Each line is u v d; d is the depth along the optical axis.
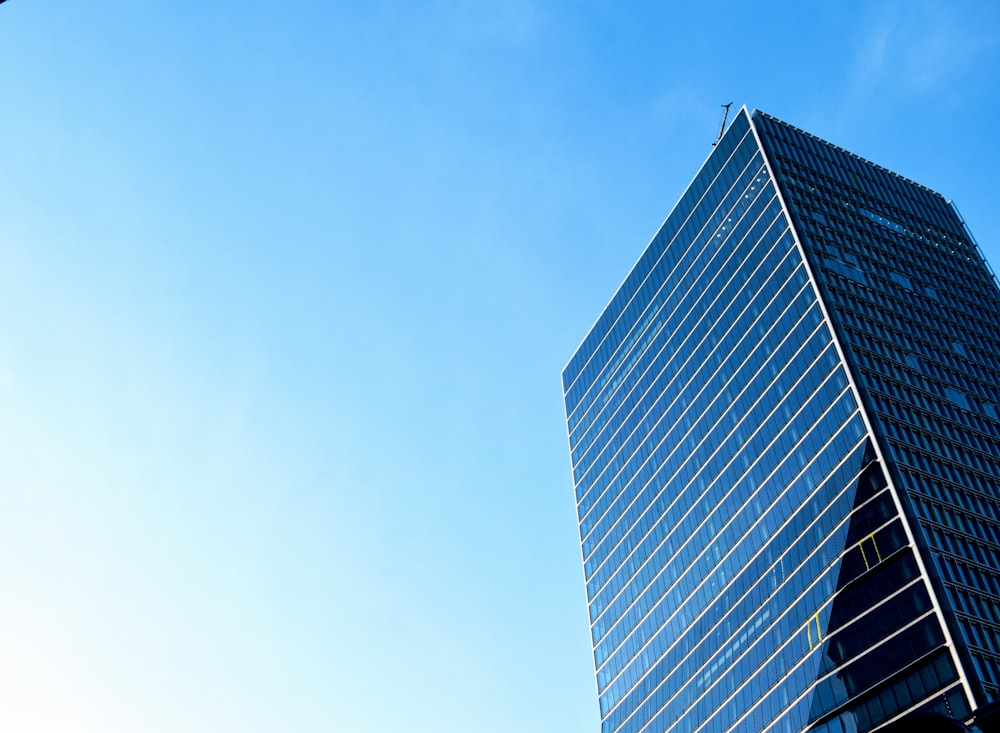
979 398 149.38
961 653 104.00
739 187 181.00
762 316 160.25
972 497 128.12
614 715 168.12
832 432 135.12
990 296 177.50
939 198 194.50
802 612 127.50
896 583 115.25
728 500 153.00
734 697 136.12
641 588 171.00
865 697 111.94
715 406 164.38
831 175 179.38
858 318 148.12
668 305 191.38
